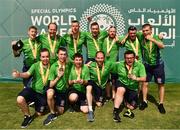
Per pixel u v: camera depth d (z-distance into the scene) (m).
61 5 8.45
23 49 7.08
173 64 8.46
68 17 8.46
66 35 7.21
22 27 8.54
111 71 6.75
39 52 7.09
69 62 6.67
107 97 7.21
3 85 8.50
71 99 6.48
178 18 8.34
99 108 6.79
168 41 8.42
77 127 6.00
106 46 7.10
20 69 8.63
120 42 7.06
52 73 6.36
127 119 6.32
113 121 6.23
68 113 6.57
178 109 6.78
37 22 8.51
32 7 8.48
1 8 8.51
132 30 6.75
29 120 6.16
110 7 8.39
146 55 6.79
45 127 6.03
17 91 8.01
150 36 6.62
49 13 8.48
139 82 6.81
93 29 7.00
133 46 6.87
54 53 7.04
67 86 6.57
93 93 6.84
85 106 6.59
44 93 6.43
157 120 6.27
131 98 6.58
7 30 8.55
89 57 7.19
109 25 8.43
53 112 6.28
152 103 7.07
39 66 6.39
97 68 6.67
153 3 8.33
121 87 6.39
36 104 6.52
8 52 8.61
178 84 8.47
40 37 7.14
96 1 8.40
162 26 8.38
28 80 6.70
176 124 6.10
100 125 6.07
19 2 8.48
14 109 6.83
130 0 8.34
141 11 8.35
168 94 7.73
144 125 6.07
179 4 8.31
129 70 6.41
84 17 8.44
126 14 8.38
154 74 6.82
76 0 8.41
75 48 7.15
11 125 6.12
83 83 6.48
